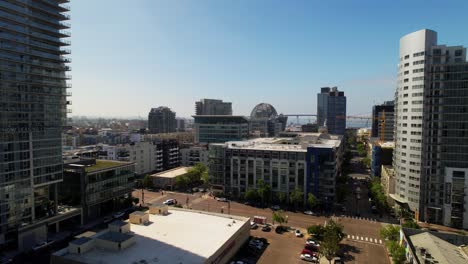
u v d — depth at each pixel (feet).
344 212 465.06
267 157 508.12
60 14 372.38
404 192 455.22
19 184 333.83
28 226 333.62
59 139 382.01
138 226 316.60
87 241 259.19
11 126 326.24
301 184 488.02
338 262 294.87
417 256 267.39
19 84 335.26
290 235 366.84
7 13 318.24
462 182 407.03
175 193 569.64
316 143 612.29
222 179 551.18
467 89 407.44
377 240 359.46
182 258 244.83
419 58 434.30
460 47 420.36
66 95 391.86
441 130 421.59
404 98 456.04
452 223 413.39
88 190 412.77
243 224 331.57
